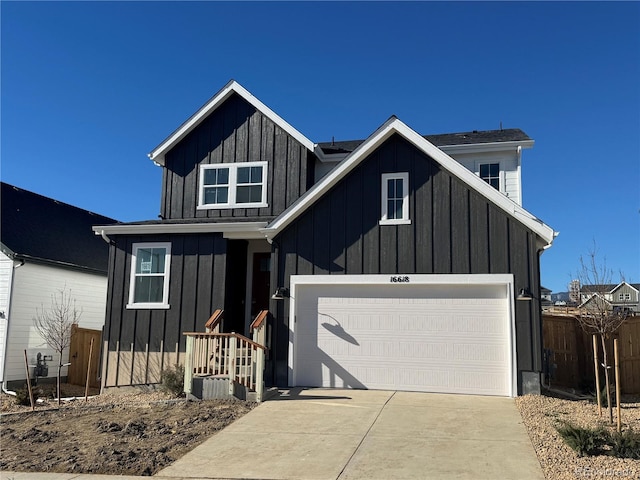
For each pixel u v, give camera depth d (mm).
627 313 12633
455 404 10055
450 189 11719
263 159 14633
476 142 14633
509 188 14375
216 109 15203
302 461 6992
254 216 14375
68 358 16141
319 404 10117
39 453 7703
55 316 15625
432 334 11500
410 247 11742
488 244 11312
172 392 11406
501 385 10977
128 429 8664
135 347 13266
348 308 12000
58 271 16453
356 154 12023
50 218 18562
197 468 6859
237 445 7727
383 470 6574
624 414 9180
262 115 14852
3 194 17469
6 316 14617
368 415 9242
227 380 10570
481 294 11344
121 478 6613
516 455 6980
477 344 11227
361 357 11773
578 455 6871
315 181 15312
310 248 12289
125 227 13477
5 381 14328
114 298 13617
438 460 6875
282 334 12117
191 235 13477
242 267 14289
